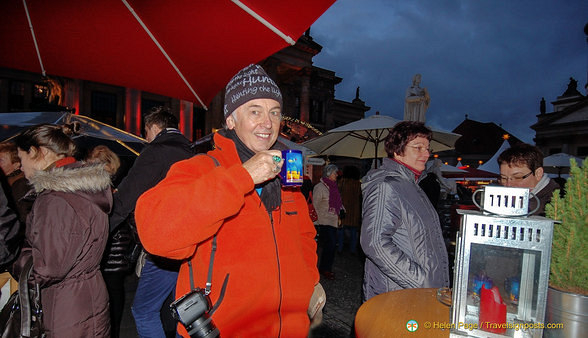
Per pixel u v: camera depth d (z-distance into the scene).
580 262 1.01
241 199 1.01
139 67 1.97
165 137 2.39
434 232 1.73
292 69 28.17
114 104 19.55
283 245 1.29
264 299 1.17
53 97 10.36
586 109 33.56
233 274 1.14
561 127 35.25
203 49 1.81
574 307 0.98
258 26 1.57
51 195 1.48
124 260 2.52
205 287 1.14
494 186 1.06
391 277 1.66
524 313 1.08
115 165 2.94
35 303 1.44
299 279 1.29
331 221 5.22
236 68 1.93
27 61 1.85
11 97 16.89
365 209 1.79
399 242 1.72
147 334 2.13
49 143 1.86
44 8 1.51
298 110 29.53
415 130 1.87
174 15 1.59
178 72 2.02
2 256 1.54
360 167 25.25
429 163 6.38
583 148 33.59
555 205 1.11
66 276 1.51
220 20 1.58
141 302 2.14
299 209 1.54
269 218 1.26
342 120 34.31
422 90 8.02
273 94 1.34
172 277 2.11
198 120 22.77
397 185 1.75
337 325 3.43
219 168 1.06
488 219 1.05
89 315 1.57
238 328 1.14
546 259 0.99
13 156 2.93
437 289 1.58
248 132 1.33
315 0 1.34
